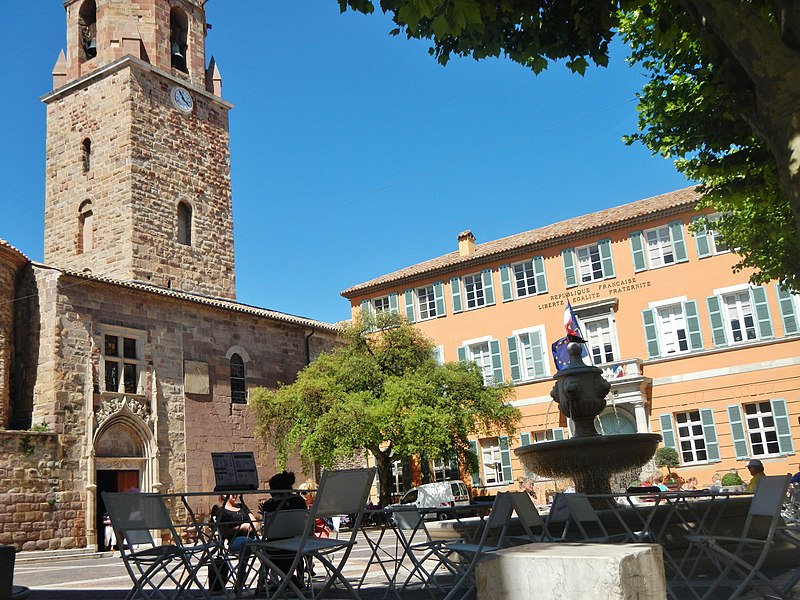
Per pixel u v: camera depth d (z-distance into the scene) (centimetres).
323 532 2009
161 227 3525
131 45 3603
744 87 736
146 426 2855
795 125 596
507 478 3691
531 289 3853
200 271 3678
